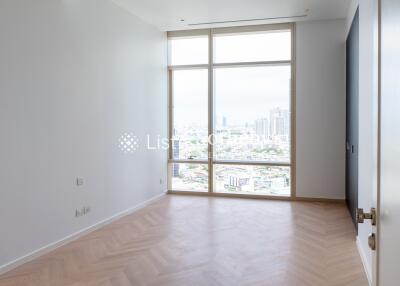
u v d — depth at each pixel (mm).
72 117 4566
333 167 6641
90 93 4926
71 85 4539
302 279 3297
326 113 6645
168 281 3273
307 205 6418
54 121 4250
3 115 3545
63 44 4387
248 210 6020
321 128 6680
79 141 4711
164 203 6641
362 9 3904
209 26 6840
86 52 4828
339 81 6555
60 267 3662
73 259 3885
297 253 3965
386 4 1090
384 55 1135
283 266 3602
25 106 3816
